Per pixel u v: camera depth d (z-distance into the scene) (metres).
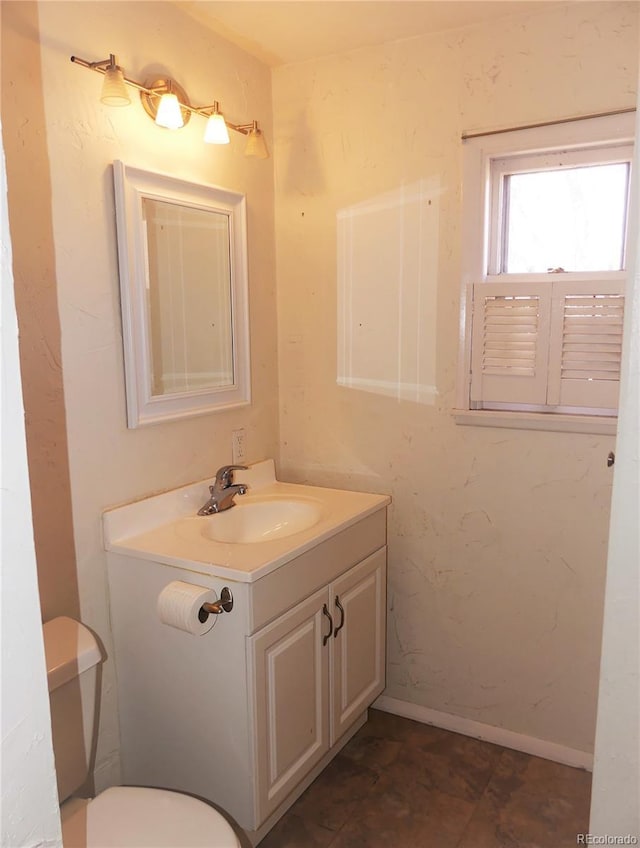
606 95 1.83
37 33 1.49
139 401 1.82
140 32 1.76
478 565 2.19
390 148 2.14
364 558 2.07
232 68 2.11
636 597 0.59
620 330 1.88
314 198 2.29
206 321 2.06
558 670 2.11
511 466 2.09
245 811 1.64
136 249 1.77
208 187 2.00
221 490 2.03
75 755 1.45
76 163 1.61
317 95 2.23
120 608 1.77
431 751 2.18
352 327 2.29
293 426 2.45
